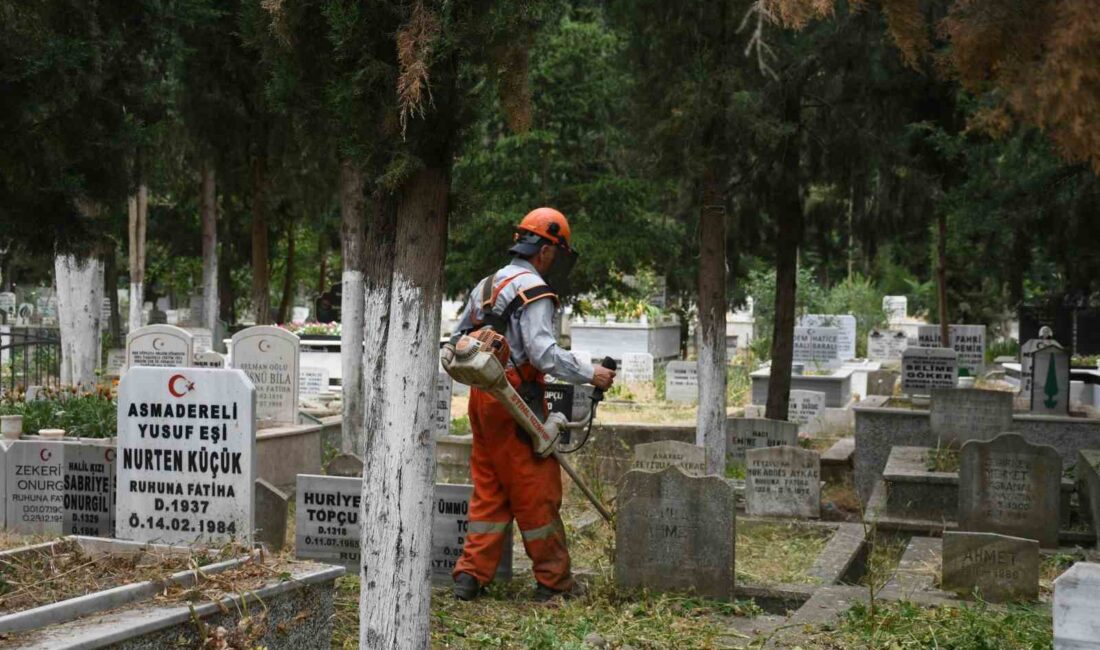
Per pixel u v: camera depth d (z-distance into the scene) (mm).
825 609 7305
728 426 13906
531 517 7395
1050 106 5512
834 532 10930
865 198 15438
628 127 13398
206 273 27344
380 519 4879
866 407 13508
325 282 41125
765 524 11250
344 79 4855
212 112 15516
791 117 13781
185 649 4617
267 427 12445
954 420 12320
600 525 10242
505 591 7598
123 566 5254
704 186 12281
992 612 7344
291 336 12672
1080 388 18906
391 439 4867
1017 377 22250
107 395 12820
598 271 23656
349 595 7199
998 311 32781
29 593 4797
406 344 4859
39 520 8375
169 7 10461
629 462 13852
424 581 4902
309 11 4941
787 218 14703
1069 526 10562
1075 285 14359
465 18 4719
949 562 7898
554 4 5133
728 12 11945
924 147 15102
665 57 12195
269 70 5984
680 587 7754
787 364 15039
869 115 14359
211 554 5457
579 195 23188
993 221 13172
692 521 7734
